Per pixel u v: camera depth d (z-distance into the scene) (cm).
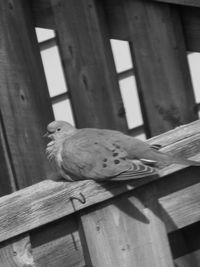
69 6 970
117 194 631
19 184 1002
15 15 971
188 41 952
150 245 638
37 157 983
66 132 800
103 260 626
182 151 660
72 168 687
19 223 600
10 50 973
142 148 663
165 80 940
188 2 911
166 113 947
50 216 612
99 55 969
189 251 698
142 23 941
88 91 982
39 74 986
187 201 652
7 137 995
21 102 979
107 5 970
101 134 701
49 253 617
